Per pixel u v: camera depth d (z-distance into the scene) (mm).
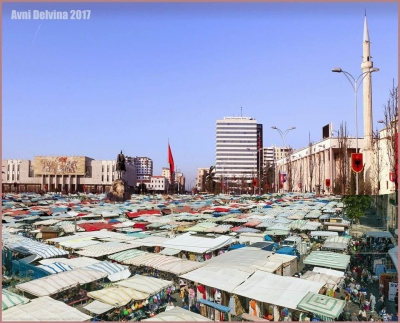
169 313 13367
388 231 24641
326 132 111625
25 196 86875
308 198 68812
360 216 27406
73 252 24531
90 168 168625
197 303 17422
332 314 13625
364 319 16422
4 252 22625
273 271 18703
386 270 21391
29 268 20031
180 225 37156
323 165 105250
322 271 19250
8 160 165125
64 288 16578
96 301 15742
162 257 21500
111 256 22562
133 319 16328
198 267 19469
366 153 70250
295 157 127750
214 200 73500
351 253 24547
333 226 33250
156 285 16984
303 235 33219
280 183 124438
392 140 48656
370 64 70562
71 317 13078
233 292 15914
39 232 33250
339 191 74938
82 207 56469
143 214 45906
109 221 39969
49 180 161500
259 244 25391
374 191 62344
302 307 14211
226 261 20266
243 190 146750
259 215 41688
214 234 31344
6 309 13609
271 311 15750
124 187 80812
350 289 19438
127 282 17328
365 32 71312
